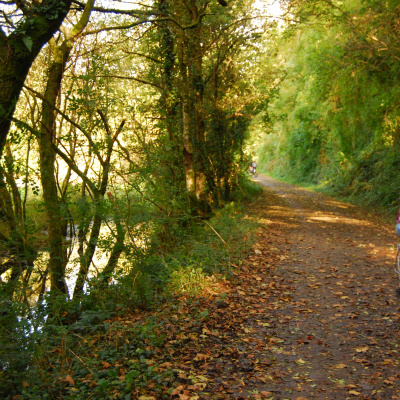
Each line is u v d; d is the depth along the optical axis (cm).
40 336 466
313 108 3244
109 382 405
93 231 816
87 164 950
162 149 1014
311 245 1192
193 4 1412
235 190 2719
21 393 388
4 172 728
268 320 602
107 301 709
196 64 1666
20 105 1069
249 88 2117
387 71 1938
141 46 1279
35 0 541
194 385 400
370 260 976
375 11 1681
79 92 809
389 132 2145
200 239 1140
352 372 430
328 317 607
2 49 435
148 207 891
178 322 591
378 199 2133
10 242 743
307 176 4000
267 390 397
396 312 605
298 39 2477
